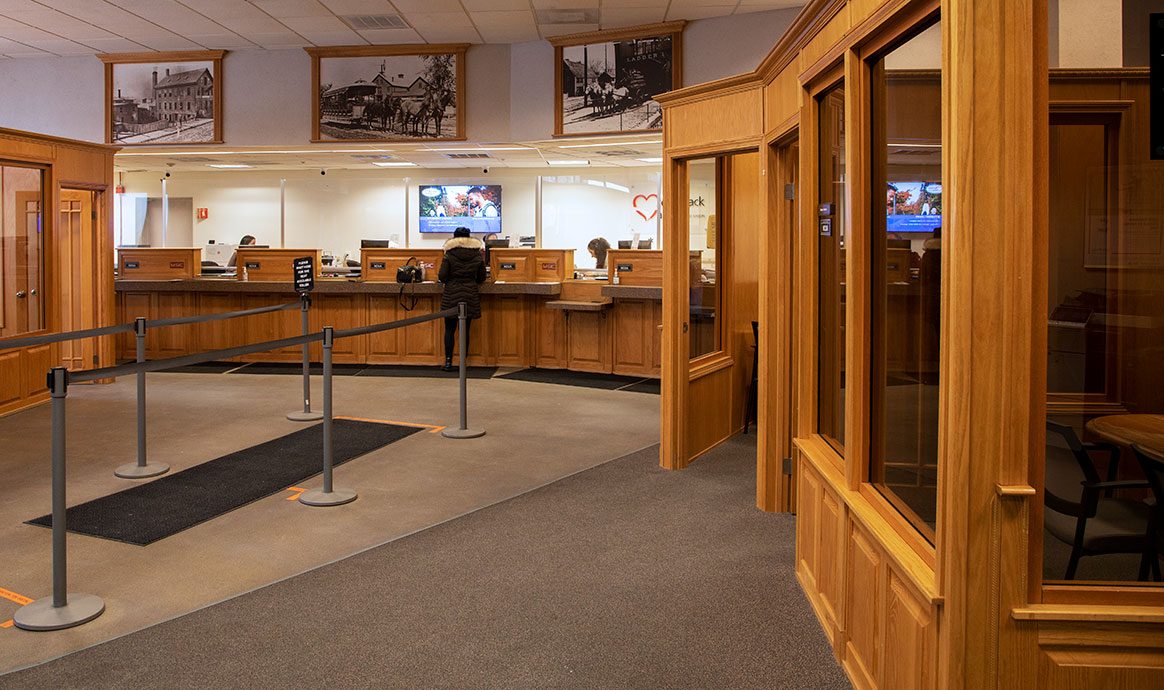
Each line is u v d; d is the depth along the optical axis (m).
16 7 8.84
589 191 14.08
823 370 3.41
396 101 10.48
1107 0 2.69
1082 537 2.38
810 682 2.69
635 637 3.00
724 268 6.12
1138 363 2.88
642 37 9.54
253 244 12.41
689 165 5.28
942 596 1.97
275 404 7.57
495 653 2.87
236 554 3.84
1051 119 2.78
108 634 3.02
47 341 4.49
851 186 2.70
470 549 3.90
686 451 5.43
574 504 4.61
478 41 10.22
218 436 6.25
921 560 2.18
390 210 14.66
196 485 4.93
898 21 2.33
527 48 10.25
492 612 3.21
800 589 3.44
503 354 9.94
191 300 10.31
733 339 6.26
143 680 2.68
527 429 6.57
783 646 2.94
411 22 9.44
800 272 3.52
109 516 4.36
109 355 8.86
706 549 3.91
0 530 4.14
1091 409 2.88
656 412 7.30
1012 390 1.87
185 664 2.79
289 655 2.85
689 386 5.48
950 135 1.93
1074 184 2.82
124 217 15.05
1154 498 2.55
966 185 1.85
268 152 11.52
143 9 8.94
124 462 5.45
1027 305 1.86
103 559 3.77
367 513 4.45
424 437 6.27
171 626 3.08
